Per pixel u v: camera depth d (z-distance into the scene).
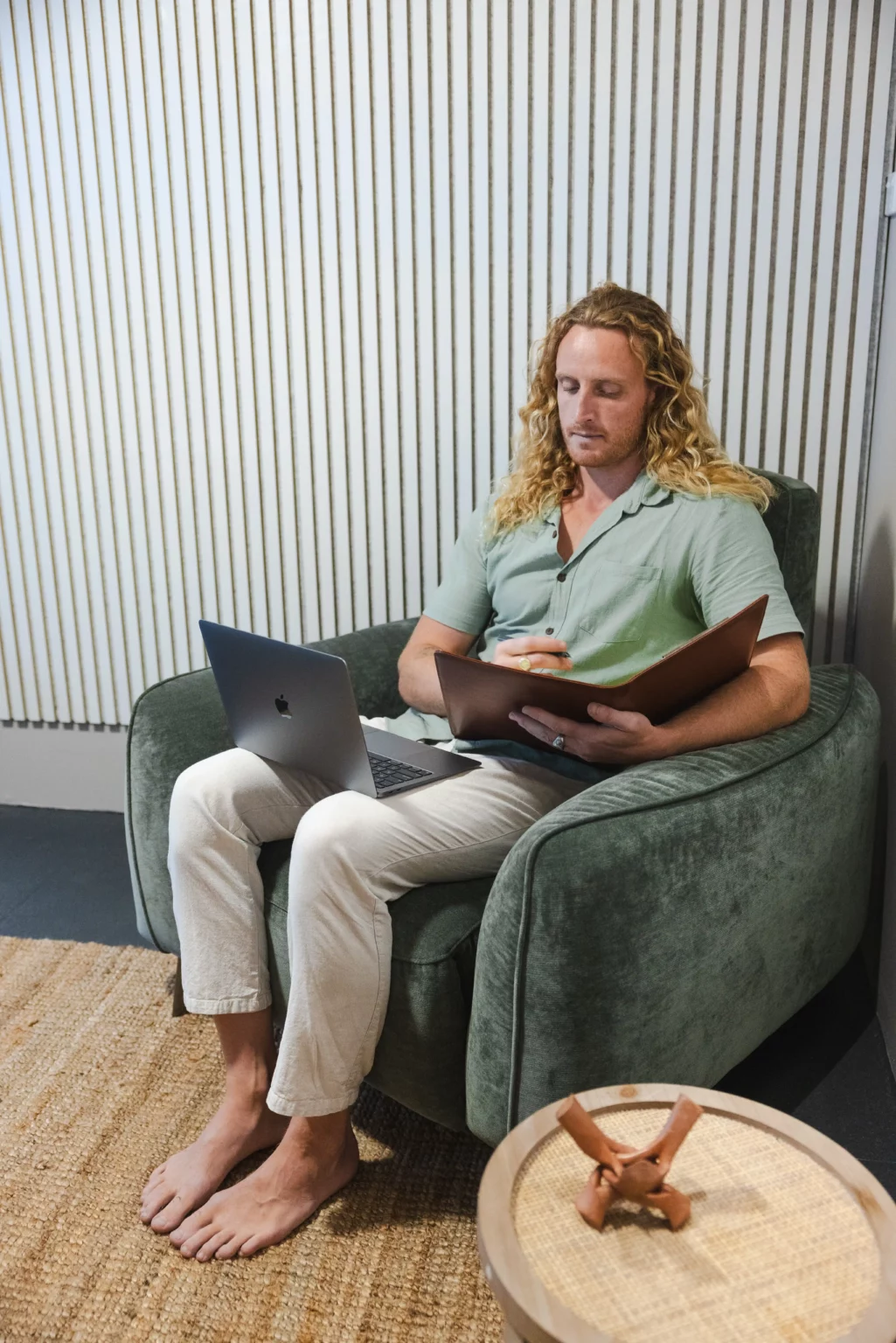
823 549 2.12
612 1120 0.96
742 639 1.31
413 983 1.32
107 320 2.35
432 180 2.12
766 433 2.10
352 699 1.30
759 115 1.95
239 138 2.17
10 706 2.66
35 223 2.31
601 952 1.15
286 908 1.44
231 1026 1.45
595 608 1.55
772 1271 0.80
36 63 2.21
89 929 2.14
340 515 2.35
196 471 2.40
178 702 1.68
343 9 2.06
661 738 1.33
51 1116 1.60
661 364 1.55
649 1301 0.78
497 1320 1.24
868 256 1.96
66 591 2.54
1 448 2.48
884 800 1.84
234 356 2.30
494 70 2.03
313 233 2.20
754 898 1.34
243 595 2.46
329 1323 1.25
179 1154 1.46
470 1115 1.30
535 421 1.69
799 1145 0.93
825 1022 1.84
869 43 1.87
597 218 2.06
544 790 1.48
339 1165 1.43
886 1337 0.73
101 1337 1.24
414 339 2.21
